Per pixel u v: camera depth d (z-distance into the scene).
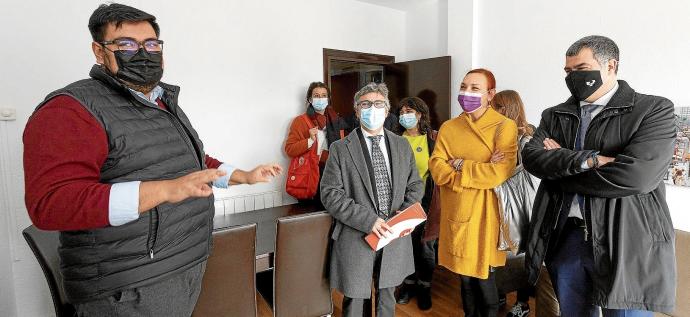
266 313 2.42
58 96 0.79
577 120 1.33
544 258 1.43
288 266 1.59
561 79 2.73
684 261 1.65
